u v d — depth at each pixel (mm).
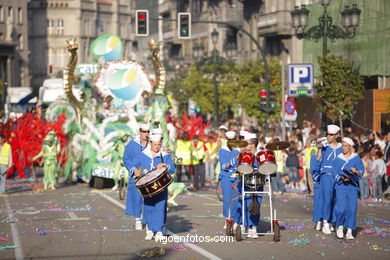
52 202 34875
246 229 24172
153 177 21469
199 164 42000
